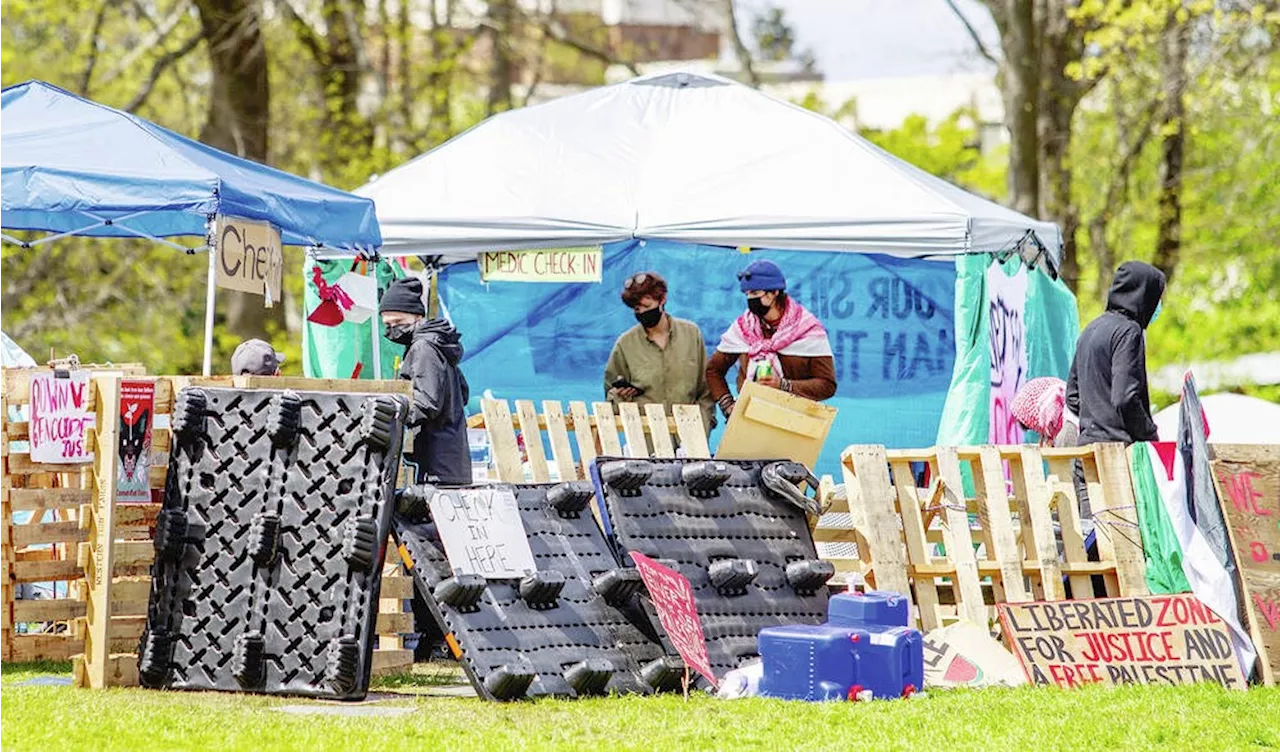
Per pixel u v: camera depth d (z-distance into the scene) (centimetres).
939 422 3078
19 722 1528
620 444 2280
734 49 8106
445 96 7250
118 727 1509
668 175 2989
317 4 6744
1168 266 6938
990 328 2811
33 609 2047
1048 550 2092
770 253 3114
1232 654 1925
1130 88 6750
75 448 1834
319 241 2466
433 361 2092
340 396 1741
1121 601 1966
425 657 2203
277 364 2255
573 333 3175
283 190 2381
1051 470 2133
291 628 1719
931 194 2866
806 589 1942
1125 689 1862
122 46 6844
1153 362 7344
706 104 3188
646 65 9700
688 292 3141
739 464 1978
